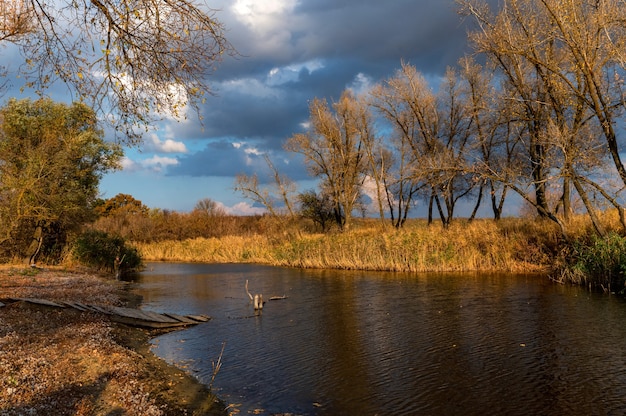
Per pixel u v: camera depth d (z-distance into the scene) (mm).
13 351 9469
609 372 9438
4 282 19906
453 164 26828
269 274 29609
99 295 18484
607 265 19062
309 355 11148
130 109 7316
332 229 53406
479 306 16375
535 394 8477
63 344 10445
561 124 21188
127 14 6613
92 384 8180
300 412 7898
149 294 21281
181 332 13641
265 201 48406
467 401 8250
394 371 9898
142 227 57156
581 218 25922
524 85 23281
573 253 22594
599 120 18656
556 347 11203
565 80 19094
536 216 29953
